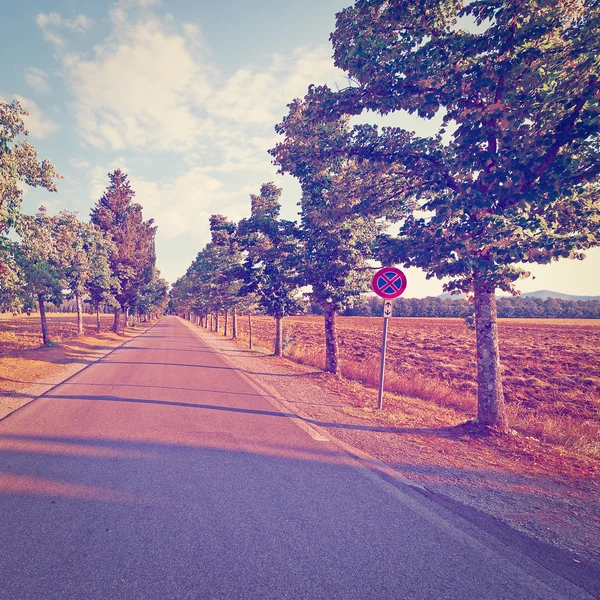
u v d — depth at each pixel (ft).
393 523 11.02
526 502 13.20
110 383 34.12
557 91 17.66
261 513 11.36
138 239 122.72
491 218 18.03
